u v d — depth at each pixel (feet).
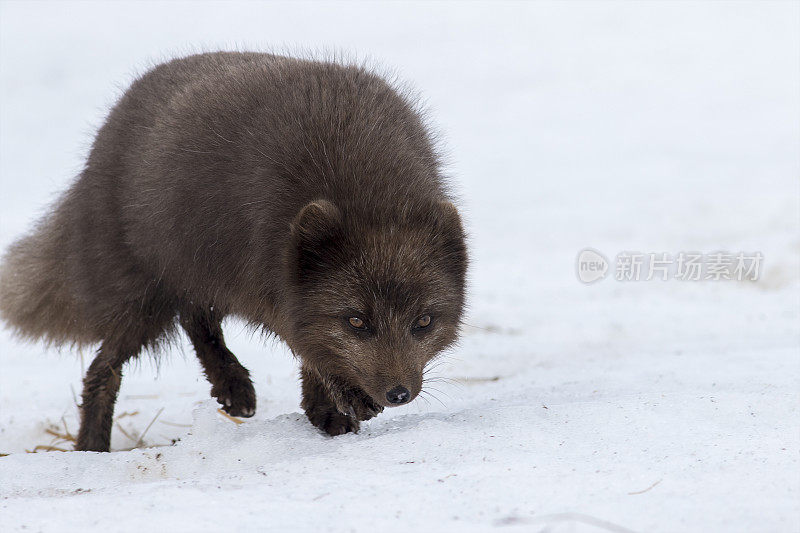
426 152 33.04
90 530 19.08
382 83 34.58
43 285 41.24
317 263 28.73
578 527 18.26
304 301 29.30
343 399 30.96
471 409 32.40
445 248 29.99
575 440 26.25
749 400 29.60
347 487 21.54
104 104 42.22
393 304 28.45
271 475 23.47
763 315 59.41
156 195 32.99
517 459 23.85
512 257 88.17
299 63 34.68
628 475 22.03
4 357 58.08
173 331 38.11
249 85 33.14
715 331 55.77
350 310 28.58
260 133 31.35
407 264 28.50
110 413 37.04
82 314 38.27
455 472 22.53
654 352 47.11
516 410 29.76
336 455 25.12
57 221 40.42
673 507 19.45
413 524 18.95
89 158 37.37
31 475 26.99
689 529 18.21
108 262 35.68
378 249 28.40
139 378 51.96
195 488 22.13
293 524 19.07
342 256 28.53
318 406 31.27
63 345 43.06
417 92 37.22
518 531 18.30
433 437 25.95
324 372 30.42
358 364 29.12
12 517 20.29
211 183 31.76
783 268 72.64
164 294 35.81
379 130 31.30
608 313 64.54
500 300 71.41
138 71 40.91
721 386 33.06
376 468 23.61
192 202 32.14
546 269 82.33
